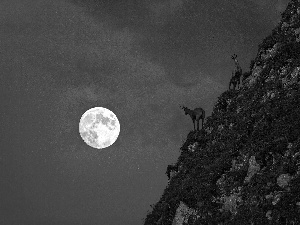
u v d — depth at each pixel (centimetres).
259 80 5462
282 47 5294
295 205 3816
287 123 4488
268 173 4234
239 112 5469
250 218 4047
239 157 4825
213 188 4800
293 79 4922
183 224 4872
